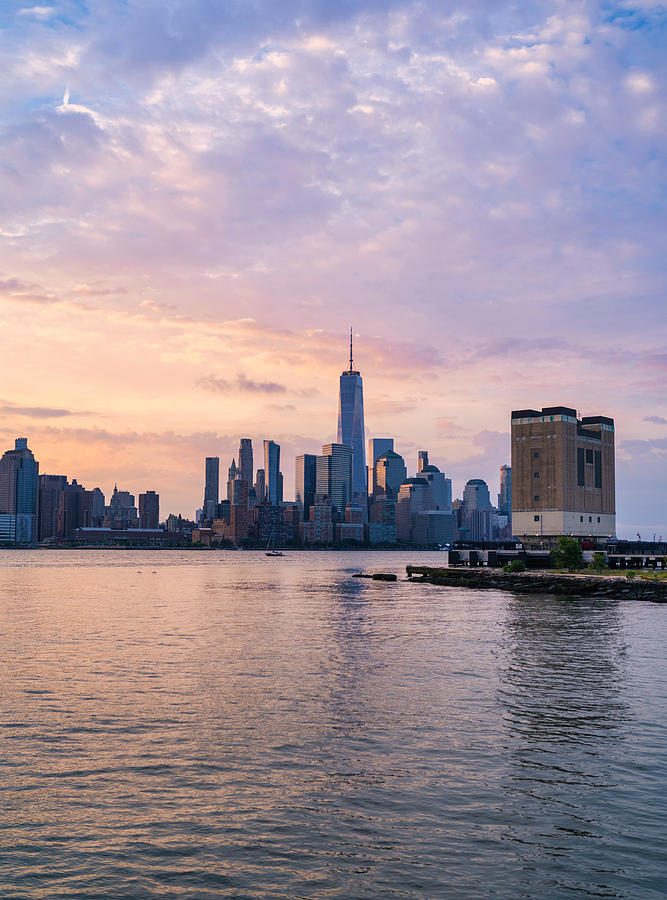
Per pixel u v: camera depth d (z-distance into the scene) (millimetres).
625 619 86188
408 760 32219
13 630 79812
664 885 21531
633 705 41938
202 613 100062
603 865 22688
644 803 27328
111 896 21109
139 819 26250
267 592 148500
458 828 25344
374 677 50375
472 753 33156
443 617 89938
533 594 126625
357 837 24703
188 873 22391
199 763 32000
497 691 45656
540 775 30234
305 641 68875
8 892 21281
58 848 24047
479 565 174125
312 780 29906
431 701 43031
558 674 51250
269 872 22438
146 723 38250
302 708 41344
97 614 99250
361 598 126500
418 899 20859
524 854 23422
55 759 32656
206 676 51031
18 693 45500
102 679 50062
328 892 21297
